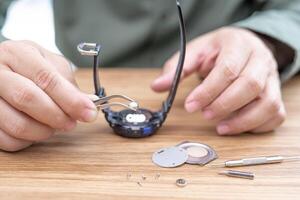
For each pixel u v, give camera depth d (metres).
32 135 0.46
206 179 0.43
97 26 0.78
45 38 0.97
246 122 0.50
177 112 0.54
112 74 0.65
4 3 0.78
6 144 0.46
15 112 0.45
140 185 0.42
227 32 0.60
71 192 0.41
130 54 0.79
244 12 0.80
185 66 0.58
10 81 0.45
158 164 0.45
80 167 0.44
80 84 0.61
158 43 0.78
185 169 0.44
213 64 0.57
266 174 0.44
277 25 0.64
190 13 0.77
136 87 0.61
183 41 0.51
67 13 0.79
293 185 0.42
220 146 0.48
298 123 0.53
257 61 0.53
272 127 0.51
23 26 1.05
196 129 0.51
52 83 0.45
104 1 0.77
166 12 0.76
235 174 0.43
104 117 0.52
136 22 0.77
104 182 0.42
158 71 0.67
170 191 0.41
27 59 0.46
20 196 0.41
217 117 0.51
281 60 0.64
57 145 0.47
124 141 0.49
